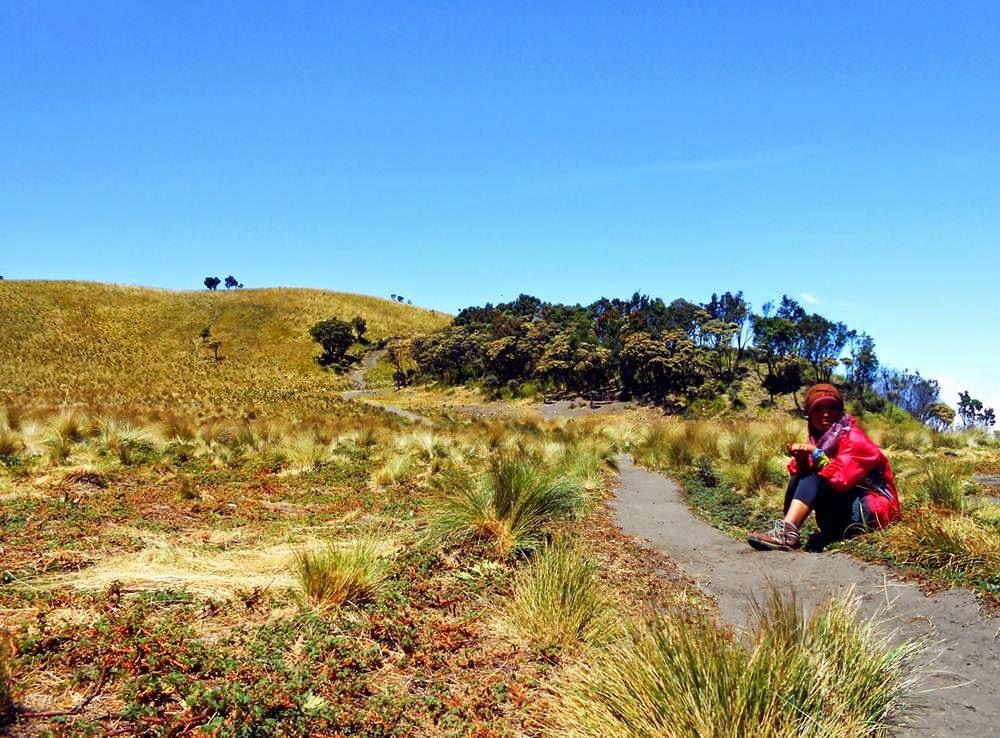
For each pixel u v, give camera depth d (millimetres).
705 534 7371
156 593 4438
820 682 2865
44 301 93250
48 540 5699
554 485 6598
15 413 17781
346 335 90688
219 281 142125
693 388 49812
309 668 3613
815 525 6738
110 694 3127
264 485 9586
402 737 3107
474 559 5566
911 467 10969
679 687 2854
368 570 4773
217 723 2943
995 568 4324
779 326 51125
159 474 9969
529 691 3615
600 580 5195
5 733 2746
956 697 3094
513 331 71688
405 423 29656
